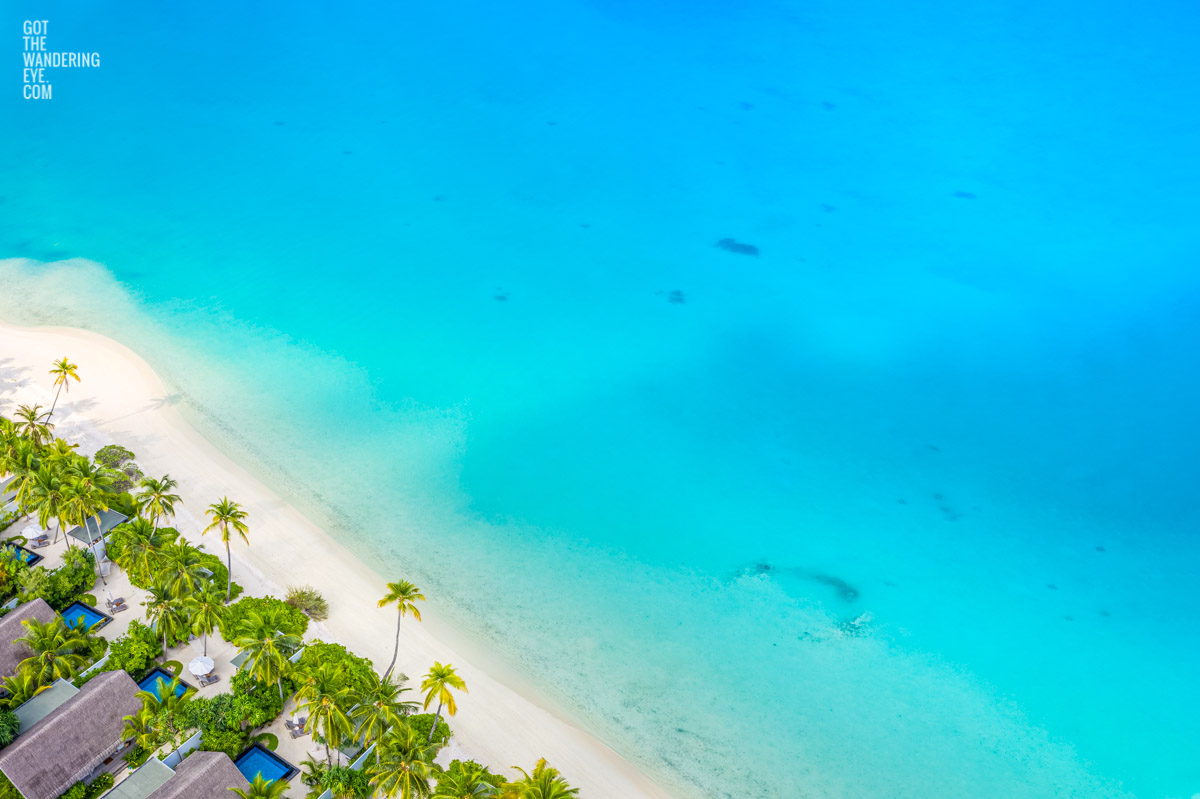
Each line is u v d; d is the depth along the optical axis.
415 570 90.56
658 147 176.50
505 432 110.94
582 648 84.00
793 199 160.25
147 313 128.50
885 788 73.44
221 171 167.88
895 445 111.62
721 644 85.50
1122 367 123.94
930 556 96.62
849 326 130.88
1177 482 106.50
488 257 145.75
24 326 122.88
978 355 125.94
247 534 91.38
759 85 196.75
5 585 79.06
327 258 144.12
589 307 134.25
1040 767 75.81
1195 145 171.88
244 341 124.19
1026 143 174.38
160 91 193.75
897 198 160.00
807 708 79.81
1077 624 89.38
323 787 64.75
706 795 71.50
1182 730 79.31
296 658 75.88
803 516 101.25
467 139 179.50
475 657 81.25
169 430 105.81
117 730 66.31
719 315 132.75
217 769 61.84
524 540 95.88
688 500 102.62
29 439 87.69
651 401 117.31
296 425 109.69
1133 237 148.50
